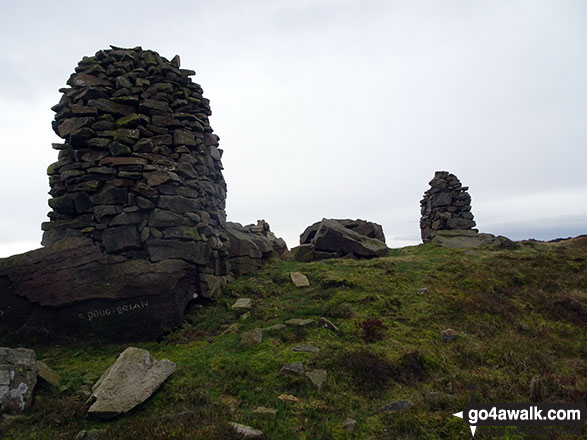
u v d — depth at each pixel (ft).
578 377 20.45
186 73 41.16
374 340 25.95
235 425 15.61
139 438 14.44
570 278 37.65
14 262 28.07
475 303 32.32
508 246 57.41
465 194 71.15
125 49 38.86
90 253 30.17
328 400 18.33
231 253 44.06
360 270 44.57
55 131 35.88
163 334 28.73
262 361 22.61
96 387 18.79
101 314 27.86
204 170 39.09
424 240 77.30
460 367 22.67
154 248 31.55
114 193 32.01
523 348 24.17
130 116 34.73
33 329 26.61
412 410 17.01
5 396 16.65
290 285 40.65
